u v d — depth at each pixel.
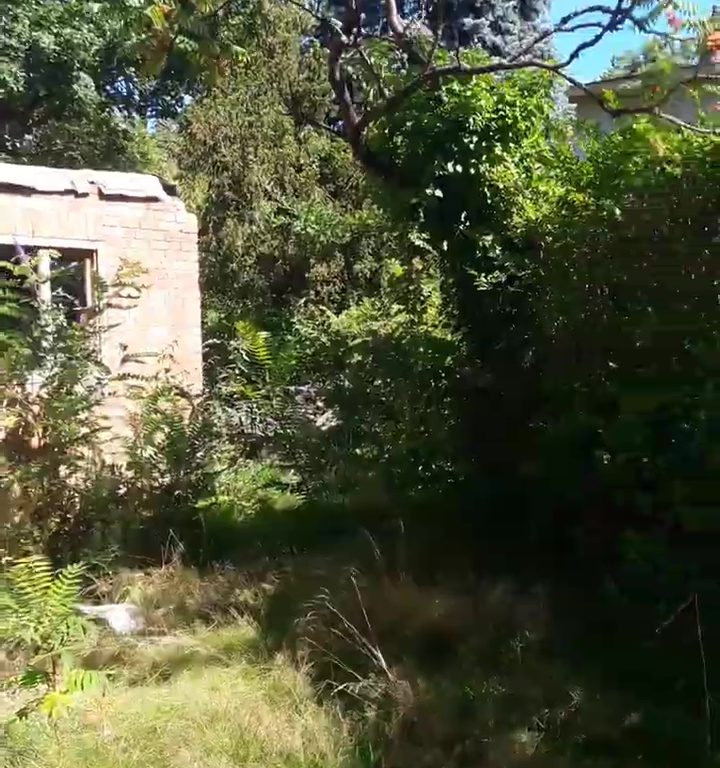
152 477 6.64
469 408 6.57
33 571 4.43
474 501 6.38
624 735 3.52
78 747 3.30
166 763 3.22
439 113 6.70
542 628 4.52
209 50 8.20
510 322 6.29
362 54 7.32
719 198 4.49
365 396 7.32
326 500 7.41
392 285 8.15
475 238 6.46
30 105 16.50
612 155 5.26
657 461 4.71
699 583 4.42
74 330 6.52
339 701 3.76
